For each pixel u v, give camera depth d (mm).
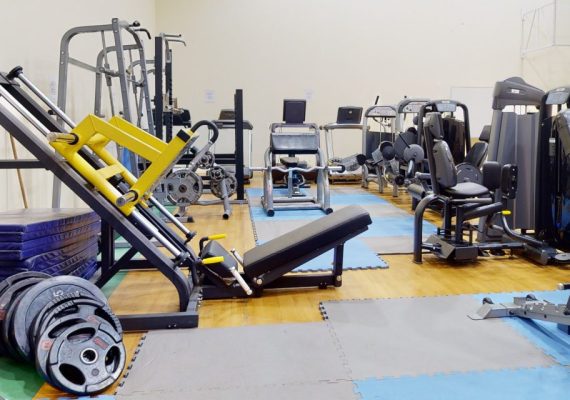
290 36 8430
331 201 6242
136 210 2629
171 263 2383
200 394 1733
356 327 2311
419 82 8695
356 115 7309
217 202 5871
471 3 8594
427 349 2080
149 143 2537
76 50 4605
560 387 1771
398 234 4324
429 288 2885
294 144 5516
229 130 7531
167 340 2168
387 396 1715
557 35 8375
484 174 3318
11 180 3314
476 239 3973
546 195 3449
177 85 8398
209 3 8281
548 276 3105
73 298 1896
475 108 8812
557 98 3217
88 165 2291
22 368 1921
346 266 3328
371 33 8531
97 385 1738
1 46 3168
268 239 4141
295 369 1909
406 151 5234
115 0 5930
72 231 2697
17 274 2111
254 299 2727
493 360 1980
